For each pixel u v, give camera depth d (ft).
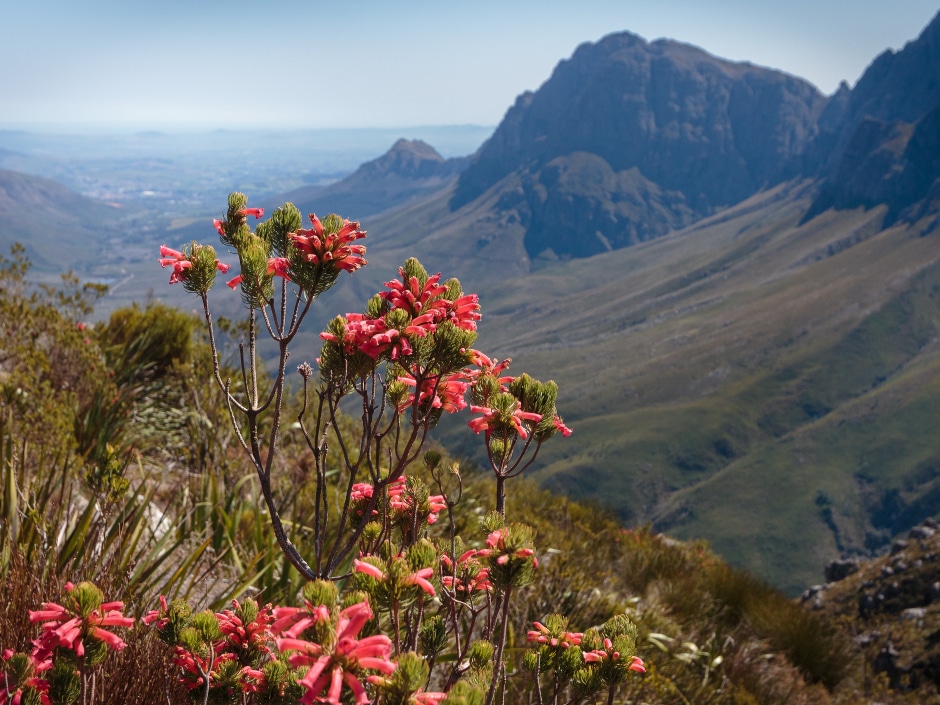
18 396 15.60
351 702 4.29
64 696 4.83
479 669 5.69
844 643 27.50
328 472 16.20
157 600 9.14
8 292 18.28
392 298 6.12
